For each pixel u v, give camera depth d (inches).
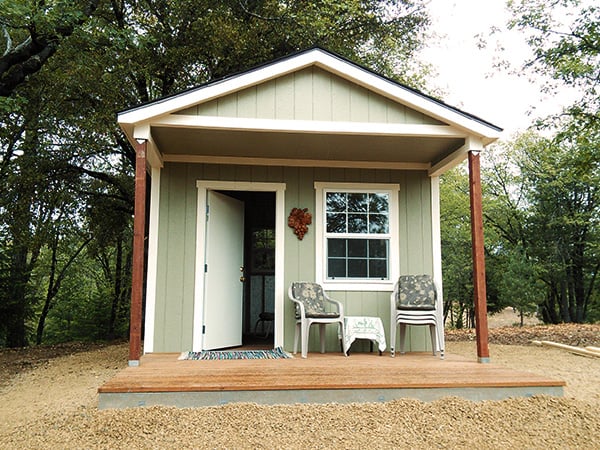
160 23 408.5
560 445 140.1
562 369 262.4
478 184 215.2
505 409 160.6
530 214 650.8
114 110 370.3
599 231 611.5
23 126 400.5
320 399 162.1
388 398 164.9
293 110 210.2
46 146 406.3
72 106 388.2
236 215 282.8
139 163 197.5
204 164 258.2
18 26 305.4
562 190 617.6
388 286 259.0
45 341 624.4
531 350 343.9
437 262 264.2
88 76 359.6
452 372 182.2
